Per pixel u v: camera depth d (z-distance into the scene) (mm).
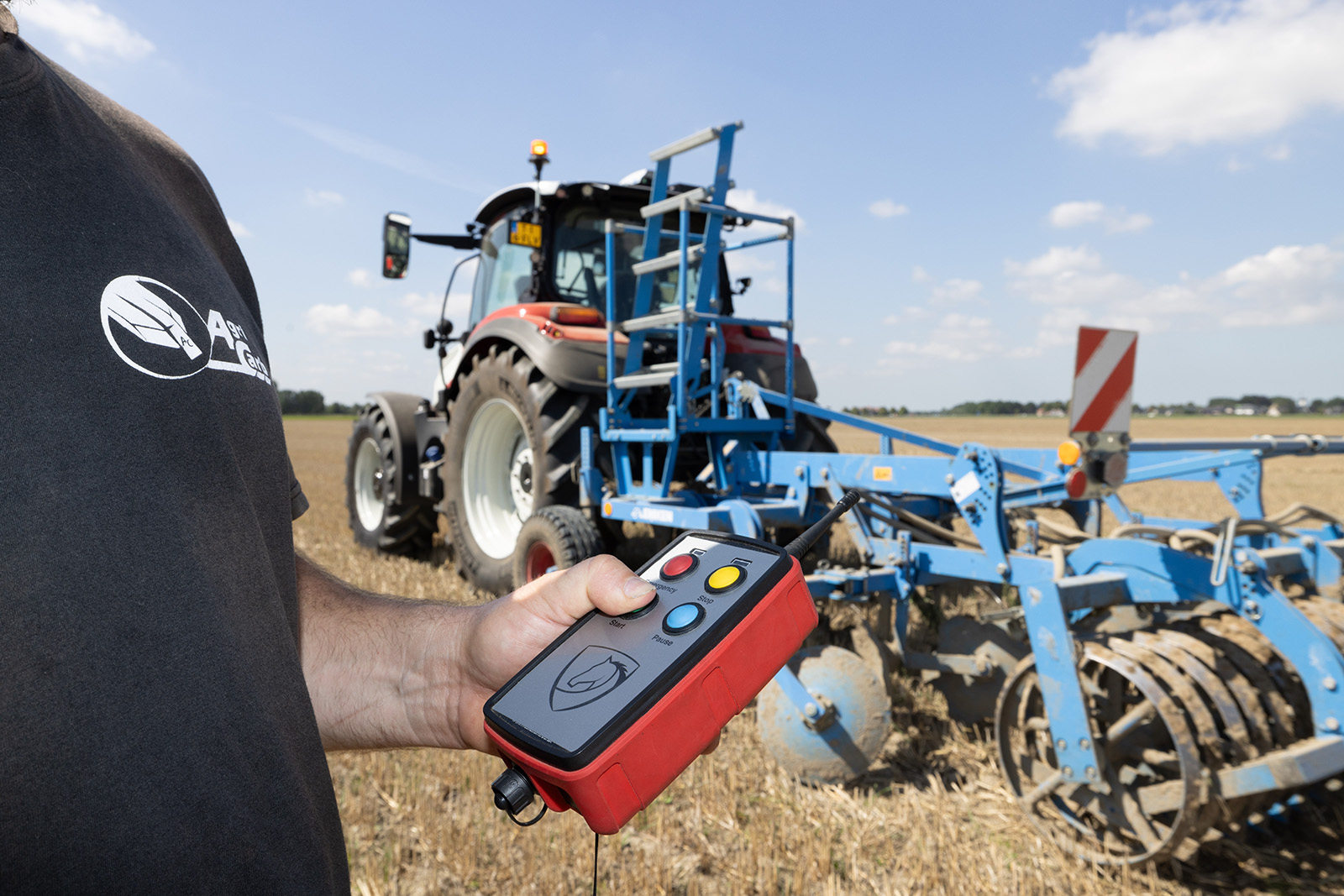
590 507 4816
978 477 3094
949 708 3736
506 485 5820
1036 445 29328
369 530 7465
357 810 2916
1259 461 3418
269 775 504
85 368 463
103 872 432
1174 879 2516
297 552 982
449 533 5883
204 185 795
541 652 790
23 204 477
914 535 3701
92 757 432
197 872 459
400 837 2766
